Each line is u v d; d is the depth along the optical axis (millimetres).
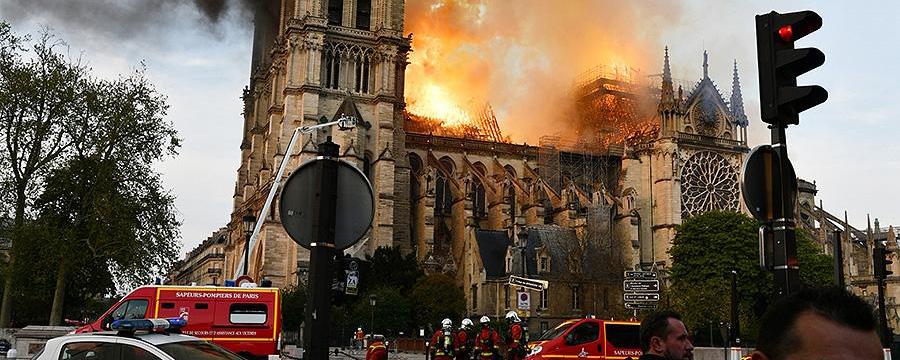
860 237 155750
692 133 136500
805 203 155750
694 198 133500
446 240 131625
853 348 3375
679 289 99000
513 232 117312
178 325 19188
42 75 62531
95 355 17078
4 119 61500
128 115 63781
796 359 3443
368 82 122750
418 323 101125
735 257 99438
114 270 63844
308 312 10703
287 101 117062
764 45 12328
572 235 121438
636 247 126125
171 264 65938
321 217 10844
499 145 148500
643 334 9688
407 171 124062
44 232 59812
